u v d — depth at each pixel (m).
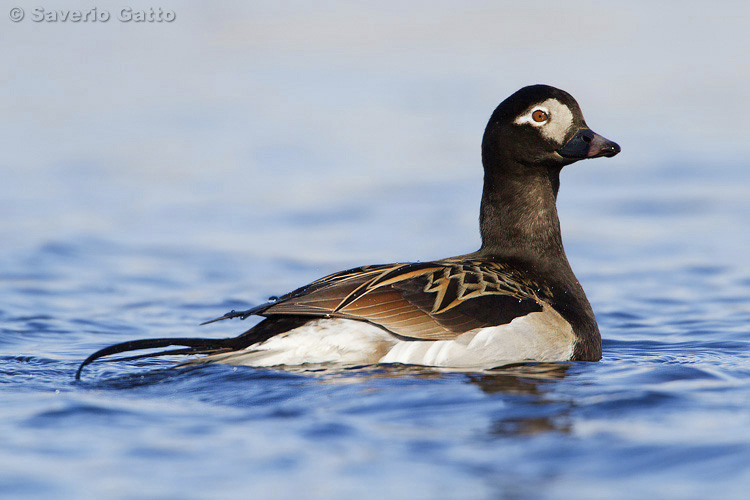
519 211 11.90
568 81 33.22
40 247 18.55
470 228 20.14
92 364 11.04
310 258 18.02
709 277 16.66
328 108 31.94
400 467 7.18
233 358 10.13
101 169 25.23
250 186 23.94
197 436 7.89
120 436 7.90
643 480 6.91
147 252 18.50
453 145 27.70
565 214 21.59
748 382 9.58
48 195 22.72
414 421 8.20
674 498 6.61
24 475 7.08
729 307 14.74
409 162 26.23
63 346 12.47
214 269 17.34
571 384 9.46
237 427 8.10
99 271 17.16
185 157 26.62
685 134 28.33
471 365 10.25
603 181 24.59
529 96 11.77
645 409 8.49
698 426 7.99
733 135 28.23
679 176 24.58
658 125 29.23
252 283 16.47
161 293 15.82
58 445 7.69
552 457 7.34
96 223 20.58
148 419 8.36
